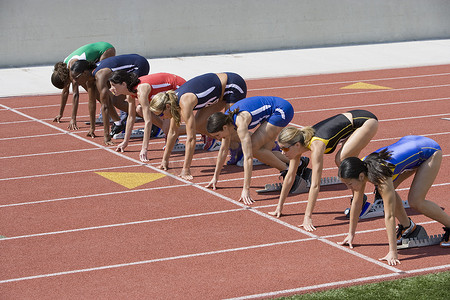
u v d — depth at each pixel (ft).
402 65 99.50
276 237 36.32
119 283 31.04
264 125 42.80
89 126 64.44
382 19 119.55
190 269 32.50
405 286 30.17
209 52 110.52
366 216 39.22
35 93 82.33
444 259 33.14
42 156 53.98
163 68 97.60
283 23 113.70
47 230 38.04
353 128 37.50
